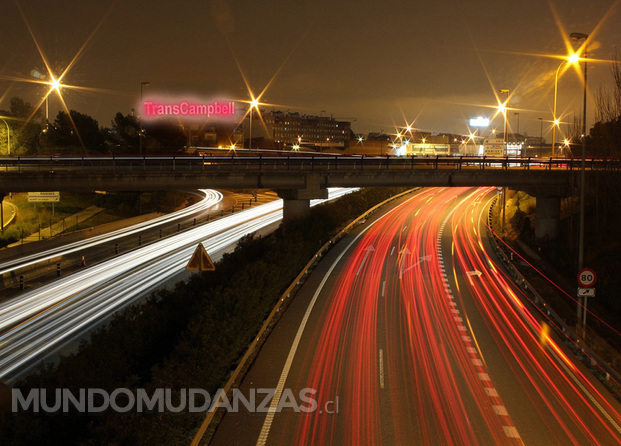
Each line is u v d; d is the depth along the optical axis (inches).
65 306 956.0
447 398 569.9
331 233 1707.7
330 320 842.2
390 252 1457.9
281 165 1574.8
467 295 1019.9
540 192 1692.9
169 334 648.4
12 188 1429.6
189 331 607.8
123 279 1168.2
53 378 458.9
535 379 625.0
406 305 939.3
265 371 634.8
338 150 5620.1
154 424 407.5
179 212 2420.0
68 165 1632.6
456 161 1663.4
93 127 3440.0
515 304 961.5
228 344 599.2
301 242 1190.3
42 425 390.3
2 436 370.9
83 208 2581.2
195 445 449.7
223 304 681.0
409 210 2361.0
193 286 826.8
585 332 815.7
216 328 602.9
